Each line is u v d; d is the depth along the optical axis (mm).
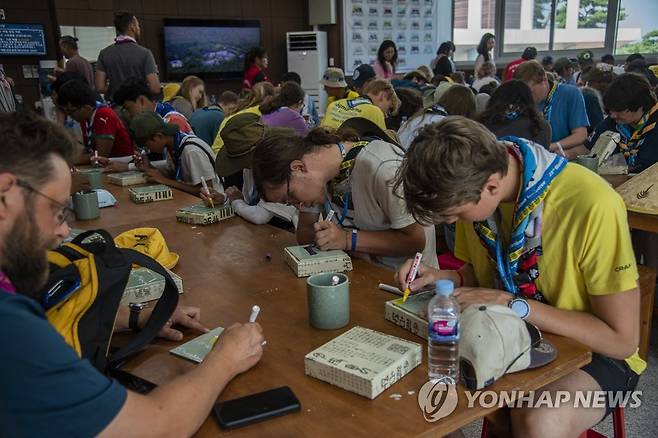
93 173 2779
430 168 1034
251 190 2328
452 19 10219
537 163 1215
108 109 3732
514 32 9773
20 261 804
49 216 811
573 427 1212
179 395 883
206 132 4273
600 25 8805
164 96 6023
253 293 1452
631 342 1175
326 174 1636
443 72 7055
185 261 1721
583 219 1170
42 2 7242
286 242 1883
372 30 9430
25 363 691
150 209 2441
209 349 1158
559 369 1049
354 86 6055
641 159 2881
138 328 1263
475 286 1463
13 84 6719
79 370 738
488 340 1002
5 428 710
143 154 3336
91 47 7441
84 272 1018
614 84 2918
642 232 2662
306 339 1192
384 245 1662
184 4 8383
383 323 1250
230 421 908
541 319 1164
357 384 974
